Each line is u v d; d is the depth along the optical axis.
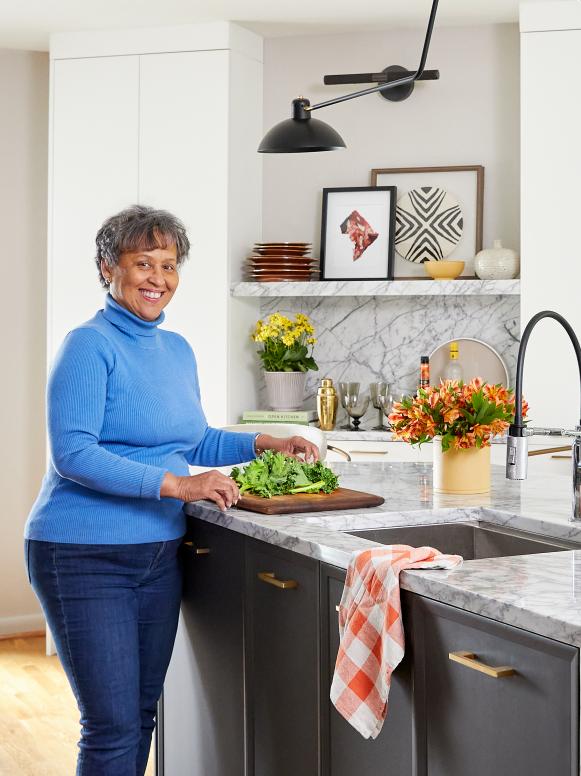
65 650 2.37
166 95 4.48
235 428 3.30
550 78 4.21
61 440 2.27
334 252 4.66
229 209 4.46
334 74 4.72
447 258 4.60
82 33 4.55
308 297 4.81
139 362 2.43
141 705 2.53
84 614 2.35
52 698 3.96
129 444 2.42
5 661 4.46
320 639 2.01
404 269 4.66
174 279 2.48
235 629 2.37
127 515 2.37
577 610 1.45
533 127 4.23
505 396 2.56
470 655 1.58
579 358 2.15
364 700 1.74
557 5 4.19
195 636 2.59
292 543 2.07
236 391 4.57
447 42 4.62
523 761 1.48
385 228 4.61
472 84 4.60
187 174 4.48
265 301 4.86
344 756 1.94
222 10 4.30
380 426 4.57
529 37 4.23
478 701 1.57
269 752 2.25
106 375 2.34
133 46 4.50
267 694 2.24
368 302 4.75
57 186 4.58
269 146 3.29
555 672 1.42
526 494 2.61
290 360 4.61
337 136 3.31
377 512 2.34
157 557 2.43
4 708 3.84
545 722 1.44
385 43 4.68
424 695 1.70
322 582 2.00
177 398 2.48
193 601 2.59
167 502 2.47
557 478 2.97
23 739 3.52
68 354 2.32
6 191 4.81
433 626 1.67
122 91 4.52
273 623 2.20
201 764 2.57
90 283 4.57
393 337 4.72
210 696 2.51
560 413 4.24
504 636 1.51
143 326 2.47
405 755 1.75
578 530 2.12
